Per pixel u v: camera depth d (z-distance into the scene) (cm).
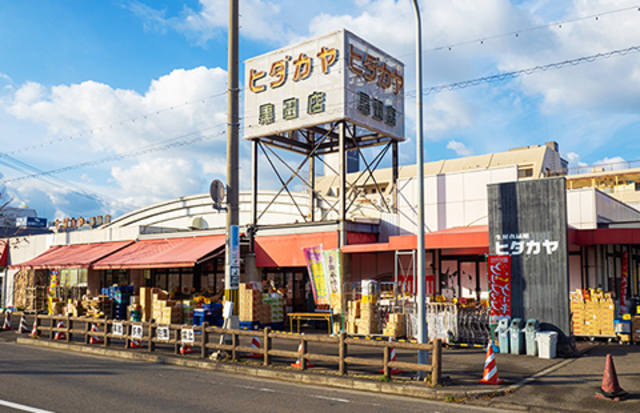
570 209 2025
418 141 1177
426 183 2328
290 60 2516
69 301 2983
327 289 1992
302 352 1253
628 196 6078
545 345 1420
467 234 1852
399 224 2386
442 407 938
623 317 1673
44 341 1902
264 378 1238
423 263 1155
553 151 6512
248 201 3309
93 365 1427
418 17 1192
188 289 3009
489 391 1017
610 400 960
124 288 2844
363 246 2131
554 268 1492
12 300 3794
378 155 2686
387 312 1861
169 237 3019
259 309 2184
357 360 1164
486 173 2177
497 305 1561
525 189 1560
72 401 973
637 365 1285
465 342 1677
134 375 1269
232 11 1596
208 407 927
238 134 1590
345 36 2355
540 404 945
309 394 1047
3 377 1231
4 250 3956
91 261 2945
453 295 2170
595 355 1454
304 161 2667
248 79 2661
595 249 1939
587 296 1794
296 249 2366
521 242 1548
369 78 2466
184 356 1490
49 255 3488
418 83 1188
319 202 2975
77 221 3994
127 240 3247
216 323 2309
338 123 2405
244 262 2617
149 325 1595
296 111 2467
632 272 2520
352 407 932
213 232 2812
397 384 1073
